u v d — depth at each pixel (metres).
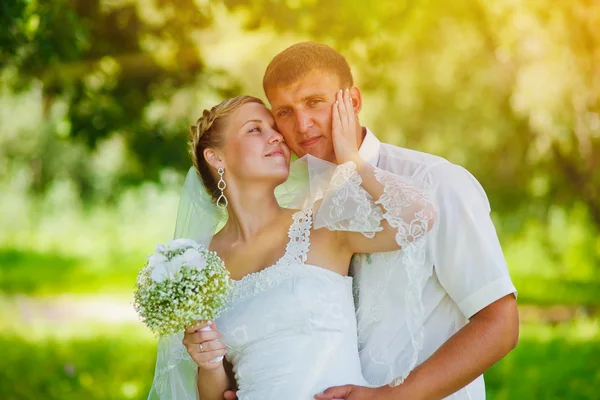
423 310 3.32
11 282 18.55
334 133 3.55
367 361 3.56
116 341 11.63
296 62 3.56
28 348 11.05
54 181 21.88
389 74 10.84
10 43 7.63
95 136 9.54
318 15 8.38
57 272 20.58
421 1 9.65
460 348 3.27
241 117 3.74
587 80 11.16
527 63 11.38
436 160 3.58
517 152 13.29
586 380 8.91
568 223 15.81
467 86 12.22
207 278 3.36
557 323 12.15
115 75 9.48
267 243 3.68
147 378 9.56
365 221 3.40
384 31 9.22
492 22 10.73
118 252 23.69
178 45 9.47
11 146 20.50
